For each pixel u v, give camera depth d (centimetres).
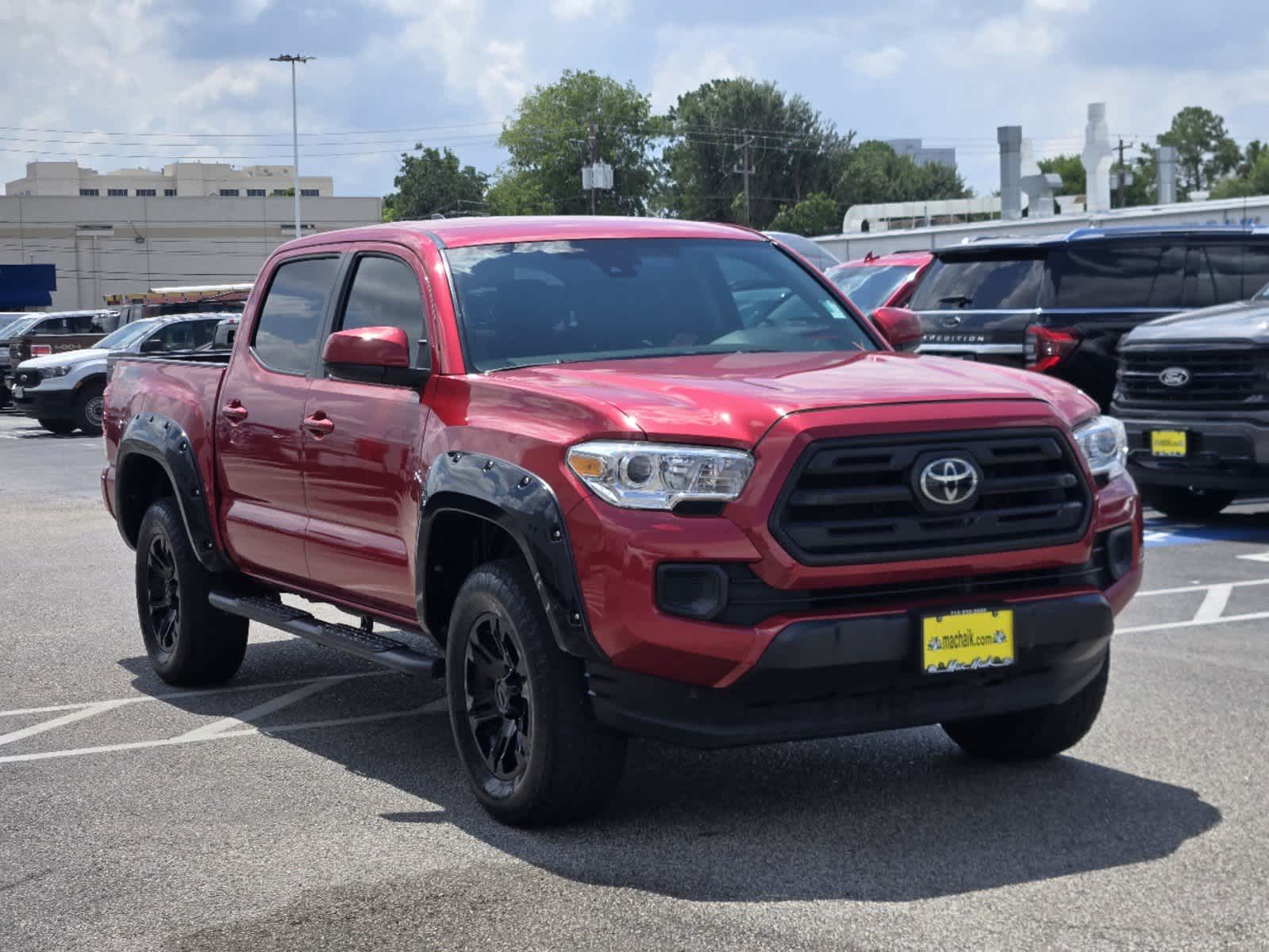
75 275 9762
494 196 12125
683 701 453
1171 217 3027
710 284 604
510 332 558
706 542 446
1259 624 804
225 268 9981
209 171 17550
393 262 607
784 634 442
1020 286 1303
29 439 2720
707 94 11744
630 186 11862
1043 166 15200
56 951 414
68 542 1317
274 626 647
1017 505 474
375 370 557
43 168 17050
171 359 769
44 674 784
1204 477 1112
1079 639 481
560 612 465
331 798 549
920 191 11894
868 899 428
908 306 1384
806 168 11362
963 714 475
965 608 462
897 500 455
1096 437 511
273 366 666
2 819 536
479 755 518
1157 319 1255
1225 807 503
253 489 665
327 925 424
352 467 586
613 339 566
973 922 408
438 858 476
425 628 545
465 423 519
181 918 434
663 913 422
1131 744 582
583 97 11794
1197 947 388
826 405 458
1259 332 1087
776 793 533
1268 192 12025
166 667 745
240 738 644
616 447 459
